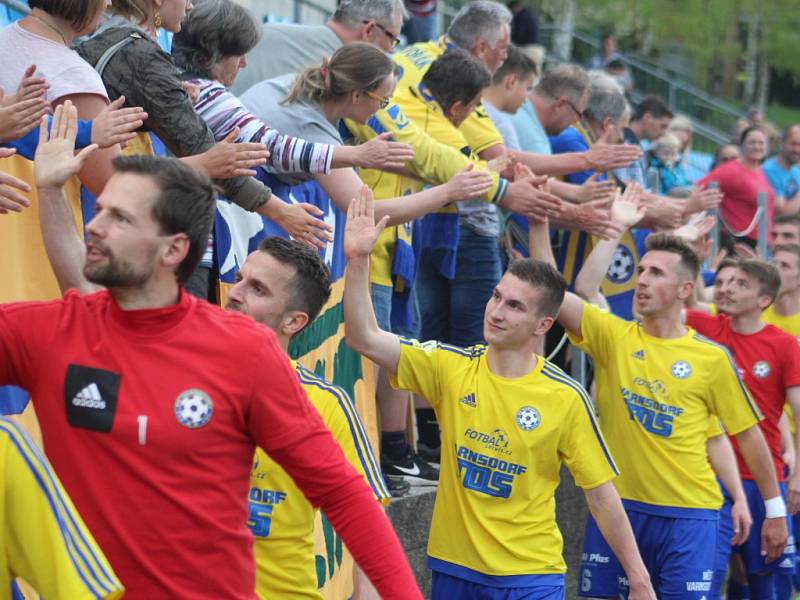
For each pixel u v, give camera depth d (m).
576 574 9.14
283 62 7.46
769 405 8.58
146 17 5.03
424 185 7.77
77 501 3.19
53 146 3.74
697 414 7.19
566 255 9.02
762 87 42.53
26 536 3.05
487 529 5.79
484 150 8.07
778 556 7.83
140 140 5.06
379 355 5.78
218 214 5.50
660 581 7.18
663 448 7.13
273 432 3.30
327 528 6.18
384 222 5.42
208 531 3.22
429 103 7.55
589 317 7.32
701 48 39.19
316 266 4.61
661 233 7.35
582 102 9.26
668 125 12.77
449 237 7.83
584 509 9.23
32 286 4.54
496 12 8.20
